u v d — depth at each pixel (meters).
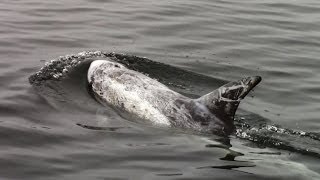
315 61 26.61
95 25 29.89
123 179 14.97
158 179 15.05
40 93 20.97
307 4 35.78
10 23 29.02
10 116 18.73
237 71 24.97
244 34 29.89
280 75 24.86
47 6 32.75
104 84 21.94
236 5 35.22
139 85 21.48
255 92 23.05
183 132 18.86
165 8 33.72
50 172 15.22
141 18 31.53
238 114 20.62
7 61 23.81
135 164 15.96
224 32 30.03
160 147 17.33
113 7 33.50
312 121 20.31
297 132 19.20
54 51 25.61
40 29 28.55
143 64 24.55
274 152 17.44
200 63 25.56
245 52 27.34
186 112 19.83
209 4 35.16
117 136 18.02
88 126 18.67
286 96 22.75
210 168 15.95
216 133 18.81
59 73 22.92
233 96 19.19
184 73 24.16
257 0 36.56
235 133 18.88
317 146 18.11
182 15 32.50
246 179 15.37
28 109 19.47
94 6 33.47
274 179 15.45
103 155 16.45
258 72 25.03
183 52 26.83
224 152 17.20
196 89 22.88
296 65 26.06
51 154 16.30
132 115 20.27
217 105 19.52
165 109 20.14
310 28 31.30
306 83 24.11
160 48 27.14
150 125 19.39
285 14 33.69
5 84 21.39
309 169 16.22
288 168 16.19
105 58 24.64
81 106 20.50
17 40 26.58
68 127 18.38
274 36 29.80
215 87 23.22
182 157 16.64
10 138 17.12
